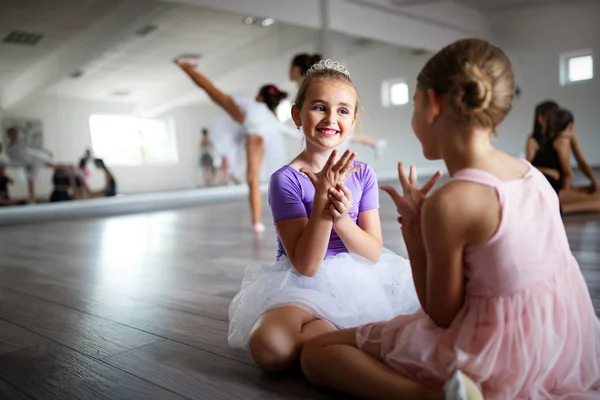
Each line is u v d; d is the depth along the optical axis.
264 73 12.14
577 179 8.04
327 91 1.41
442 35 11.95
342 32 9.62
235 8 7.91
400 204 1.04
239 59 11.38
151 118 13.66
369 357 1.12
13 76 9.70
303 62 3.48
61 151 11.32
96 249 3.74
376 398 1.09
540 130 4.05
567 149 4.00
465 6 12.34
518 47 13.13
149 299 2.24
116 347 1.64
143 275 2.75
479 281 0.98
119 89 12.53
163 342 1.67
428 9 11.28
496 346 0.98
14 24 8.26
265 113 4.13
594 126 12.41
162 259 3.21
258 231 4.22
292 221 1.41
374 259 1.48
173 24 9.36
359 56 12.84
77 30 8.93
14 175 8.80
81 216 6.45
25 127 10.12
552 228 0.99
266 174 4.28
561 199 4.01
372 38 10.20
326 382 1.19
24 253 3.70
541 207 0.98
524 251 0.95
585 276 2.22
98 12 8.35
